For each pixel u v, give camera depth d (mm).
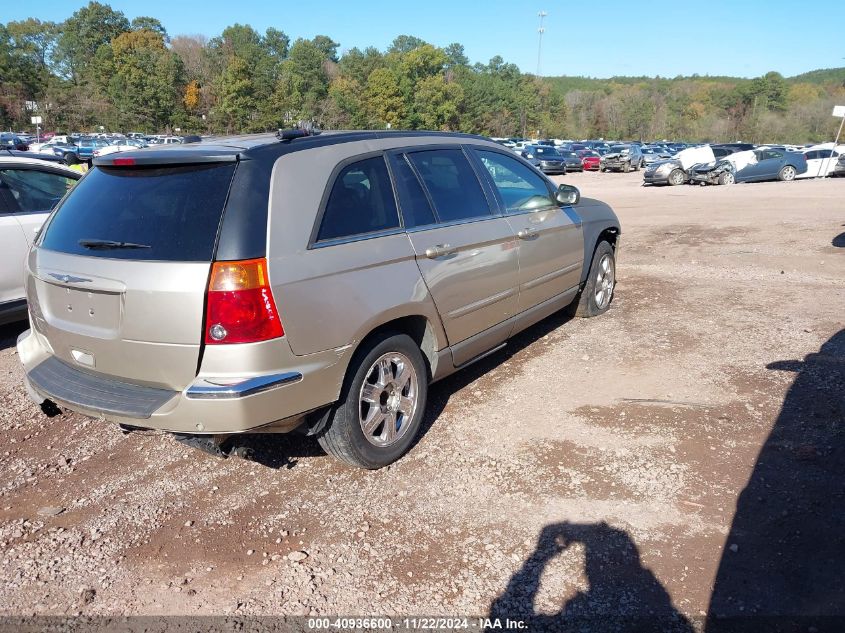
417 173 3908
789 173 25672
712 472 3471
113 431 4234
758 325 5863
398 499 3357
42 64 120250
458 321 4047
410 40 147625
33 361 3643
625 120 135875
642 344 5465
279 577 2814
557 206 5285
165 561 2941
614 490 3348
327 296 3125
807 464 3502
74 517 3293
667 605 2572
